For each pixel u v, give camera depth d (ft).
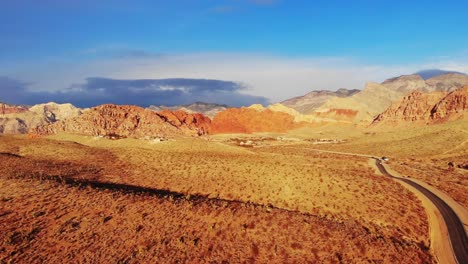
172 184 211.61
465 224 152.76
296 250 118.62
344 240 124.26
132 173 240.94
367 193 184.34
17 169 217.97
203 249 116.47
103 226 125.29
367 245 122.62
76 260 107.45
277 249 118.32
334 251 119.03
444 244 135.85
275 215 138.51
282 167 232.73
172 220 131.13
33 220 126.00
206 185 206.28
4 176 182.70
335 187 191.93
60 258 107.86
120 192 157.48
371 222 156.66
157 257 111.14
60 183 169.37
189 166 247.29
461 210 169.07
